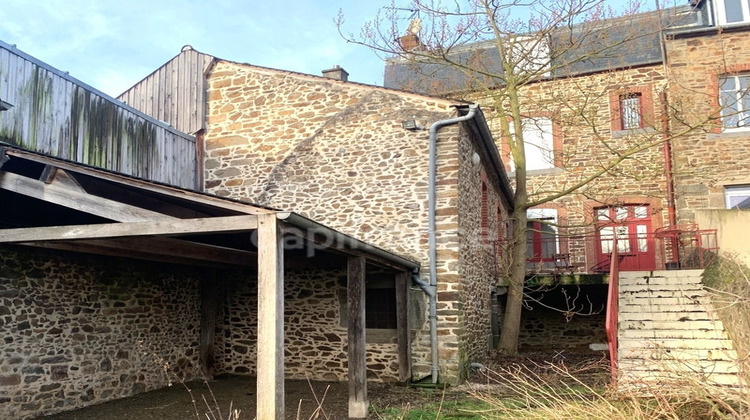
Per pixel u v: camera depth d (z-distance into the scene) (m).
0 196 6.17
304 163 9.49
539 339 12.81
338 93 9.57
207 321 9.40
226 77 10.38
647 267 12.88
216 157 10.13
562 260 12.78
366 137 9.20
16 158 5.87
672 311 8.30
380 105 9.23
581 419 4.43
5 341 6.22
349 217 9.00
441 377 8.20
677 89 11.77
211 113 10.34
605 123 13.53
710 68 11.75
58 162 5.27
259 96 10.06
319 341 9.02
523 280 11.15
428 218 8.54
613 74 13.17
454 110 8.79
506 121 11.97
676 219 12.02
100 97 8.24
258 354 4.66
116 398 7.62
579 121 12.24
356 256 6.52
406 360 8.16
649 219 13.12
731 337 6.42
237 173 9.91
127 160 8.64
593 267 12.59
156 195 5.41
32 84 7.10
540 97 13.20
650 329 7.85
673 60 11.97
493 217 11.98
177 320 8.92
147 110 11.00
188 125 10.43
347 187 9.13
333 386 8.44
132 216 5.04
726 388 4.51
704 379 4.48
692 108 11.41
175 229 4.88
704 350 6.90
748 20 12.16
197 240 7.31
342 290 9.01
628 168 13.12
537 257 12.75
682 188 11.63
